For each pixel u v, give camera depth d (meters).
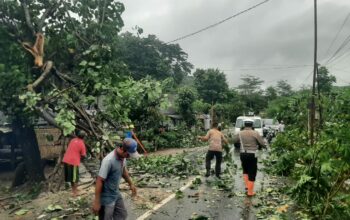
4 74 10.91
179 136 31.38
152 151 25.42
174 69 70.06
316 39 23.08
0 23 11.85
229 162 14.99
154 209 7.95
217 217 7.32
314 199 7.48
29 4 12.28
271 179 11.96
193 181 11.09
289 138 16.42
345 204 7.04
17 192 12.50
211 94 69.06
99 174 5.09
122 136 12.58
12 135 17.58
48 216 7.74
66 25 12.82
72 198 9.15
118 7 12.86
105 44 12.34
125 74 13.47
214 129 12.41
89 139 11.59
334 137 7.12
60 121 10.26
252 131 9.59
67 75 12.52
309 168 7.75
